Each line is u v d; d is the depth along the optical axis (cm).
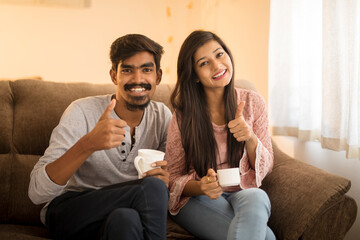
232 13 280
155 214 118
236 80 198
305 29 207
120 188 124
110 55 150
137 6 297
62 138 138
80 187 145
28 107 169
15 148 165
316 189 138
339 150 184
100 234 114
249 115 161
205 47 152
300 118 207
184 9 306
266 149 154
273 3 224
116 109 151
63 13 281
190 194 145
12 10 272
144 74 145
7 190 158
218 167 157
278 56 223
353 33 171
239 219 128
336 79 182
